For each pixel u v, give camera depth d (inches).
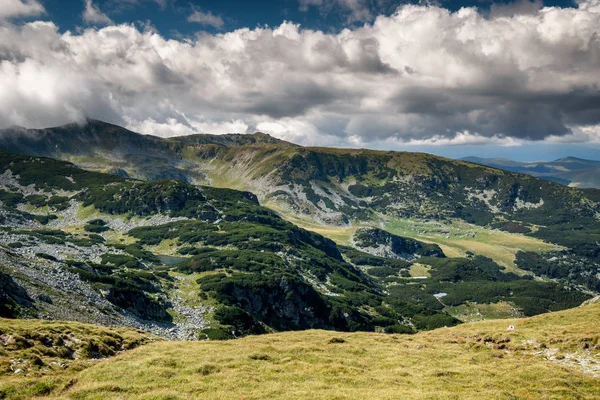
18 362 1507.1
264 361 1638.8
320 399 1175.0
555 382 1390.3
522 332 2174.0
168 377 1370.6
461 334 2406.5
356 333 2588.6
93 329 2130.9
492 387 1359.5
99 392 1190.3
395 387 1352.1
